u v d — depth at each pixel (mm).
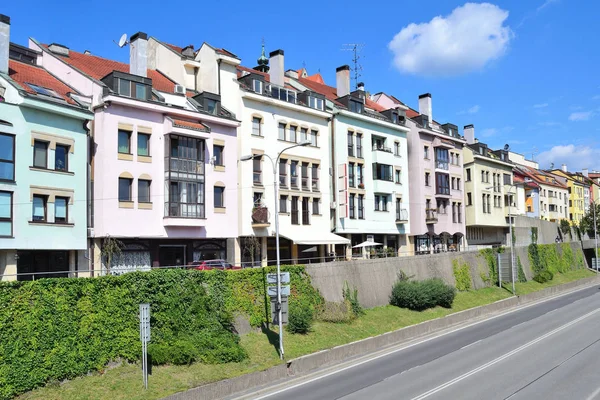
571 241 84125
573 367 24172
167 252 36219
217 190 38656
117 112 33406
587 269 83625
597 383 21078
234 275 29547
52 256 30781
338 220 47938
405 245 56375
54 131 30016
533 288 59406
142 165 34406
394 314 38812
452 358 27641
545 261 70375
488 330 37031
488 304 46750
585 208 114500
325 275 36219
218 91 41156
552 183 98375
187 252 37156
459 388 21078
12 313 19781
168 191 35125
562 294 61594
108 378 21203
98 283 22906
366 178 51750
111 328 22656
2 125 27547
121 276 23797
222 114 39656
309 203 45562
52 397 19250
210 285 27922
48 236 29312
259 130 42500
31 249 28875
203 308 26516
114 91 33500
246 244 40500
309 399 20625
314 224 45781
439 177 60906
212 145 38312
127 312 23484
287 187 43719
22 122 28500
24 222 28281
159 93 36906
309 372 26219
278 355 26875
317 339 30234
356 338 31984
